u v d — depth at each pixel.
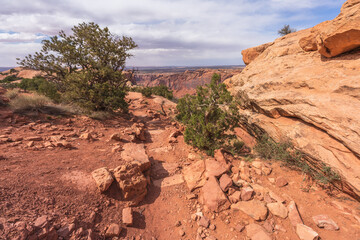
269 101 7.40
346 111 4.67
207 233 3.84
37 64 19.53
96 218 3.75
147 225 4.07
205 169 5.70
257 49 12.77
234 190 4.77
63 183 4.26
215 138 7.65
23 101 9.59
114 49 15.05
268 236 3.52
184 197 4.95
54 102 12.65
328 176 4.83
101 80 13.56
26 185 3.82
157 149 8.15
